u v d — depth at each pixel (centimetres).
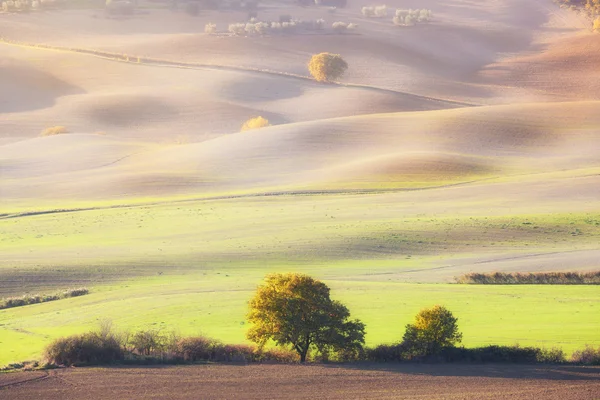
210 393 10456
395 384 10931
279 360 12650
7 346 13688
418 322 12800
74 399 10181
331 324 12631
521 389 10606
